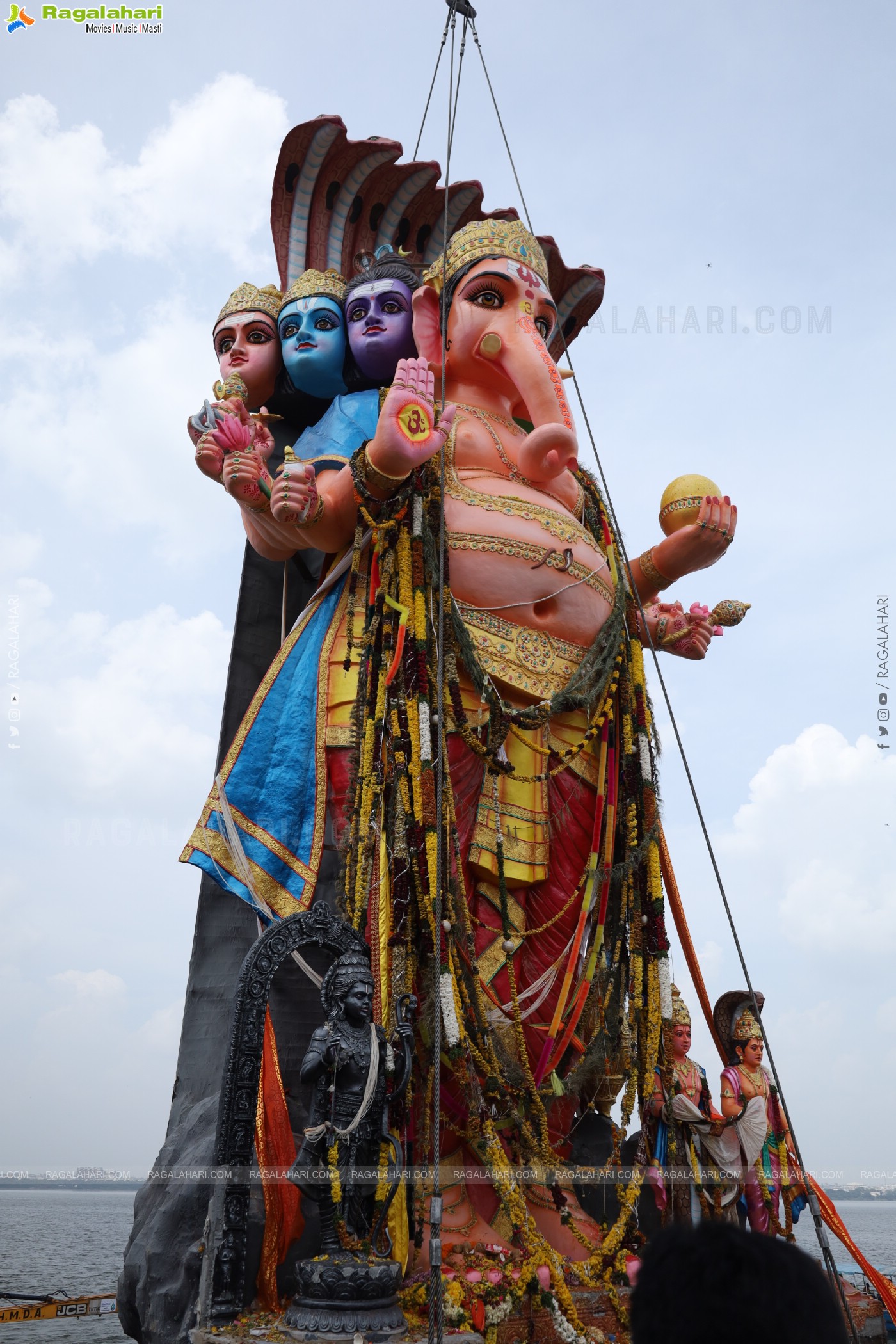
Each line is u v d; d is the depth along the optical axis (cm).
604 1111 1006
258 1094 747
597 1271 833
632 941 991
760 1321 184
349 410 1223
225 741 1141
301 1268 688
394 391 976
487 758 951
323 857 1047
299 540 1052
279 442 1340
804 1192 994
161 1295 849
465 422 1109
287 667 1071
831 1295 196
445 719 951
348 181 1382
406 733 909
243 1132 734
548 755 1016
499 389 1154
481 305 1137
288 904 973
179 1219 883
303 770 1022
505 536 1015
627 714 1063
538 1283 775
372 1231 727
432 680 943
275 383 1307
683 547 1170
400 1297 744
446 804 915
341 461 1155
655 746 1081
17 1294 1471
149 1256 871
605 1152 1052
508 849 971
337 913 920
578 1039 975
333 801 1014
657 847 1035
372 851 898
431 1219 680
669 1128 967
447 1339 705
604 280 1467
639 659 1095
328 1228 702
